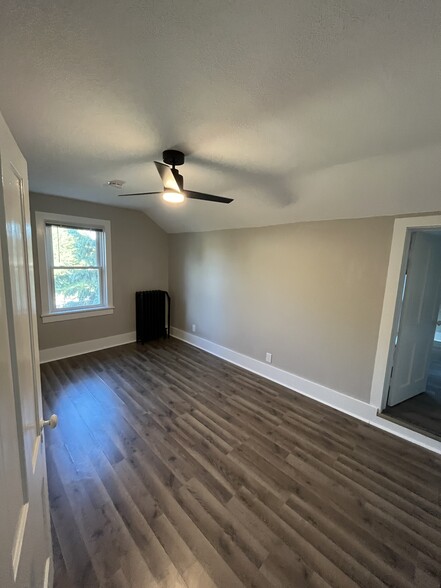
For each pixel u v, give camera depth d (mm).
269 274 3393
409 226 2279
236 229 3732
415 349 2799
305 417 2656
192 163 2135
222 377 3469
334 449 2219
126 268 4457
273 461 2062
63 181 2805
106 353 4141
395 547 1473
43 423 1106
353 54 982
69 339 3957
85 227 3918
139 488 1785
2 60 1054
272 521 1591
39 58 1044
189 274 4590
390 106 1286
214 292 4176
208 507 1664
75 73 1136
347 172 2100
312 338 3023
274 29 891
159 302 4824
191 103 1348
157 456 2072
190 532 1509
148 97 1304
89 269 4090
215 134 1660
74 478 1850
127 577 1294
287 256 3180
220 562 1368
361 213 2512
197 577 1303
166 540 1464
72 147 1906
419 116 1352
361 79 1115
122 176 2607
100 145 1867
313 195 2510
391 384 2666
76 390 3029
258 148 1826
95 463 1988
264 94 1253
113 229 4203
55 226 3666
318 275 2916
